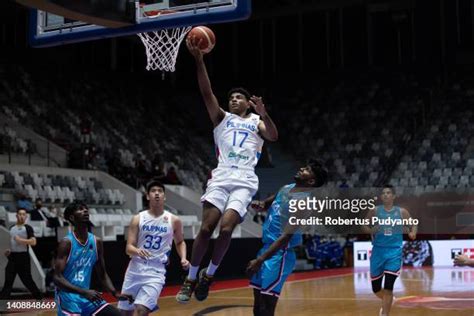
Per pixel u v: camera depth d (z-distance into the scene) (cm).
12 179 1512
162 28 744
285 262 554
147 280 550
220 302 1001
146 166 2014
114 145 2114
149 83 2658
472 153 2227
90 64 2489
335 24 2714
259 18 2780
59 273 531
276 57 2778
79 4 665
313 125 2533
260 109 448
